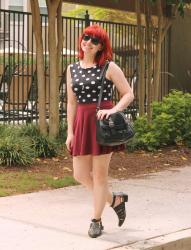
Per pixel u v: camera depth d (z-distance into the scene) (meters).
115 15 17.92
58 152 9.75
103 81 5.65
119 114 5.58
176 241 5.94
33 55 12.13
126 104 5.70
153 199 7.51
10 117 11.68
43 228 6.18
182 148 11.03
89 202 7.27
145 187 8.17
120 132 5.55
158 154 10.55
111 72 5.69
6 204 7.11
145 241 5.84
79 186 8.09
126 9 13.64
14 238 5.84
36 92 11.58
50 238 5.86
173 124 11.02
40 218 6.54
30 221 6.42
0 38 13.83
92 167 5.80
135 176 8.89
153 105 11.34
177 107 11.19
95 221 5.91
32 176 8.45
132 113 12.84
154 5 12.99
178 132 11.12
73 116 5.85
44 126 10.36
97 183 5.78
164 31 12.34
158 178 8.79
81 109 5.70
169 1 11.66
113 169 9.24
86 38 5.68
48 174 8.63
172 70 14.48
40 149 9.57
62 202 7.25
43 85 10.39
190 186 8.31
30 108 12.51
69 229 6.16
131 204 7.23
